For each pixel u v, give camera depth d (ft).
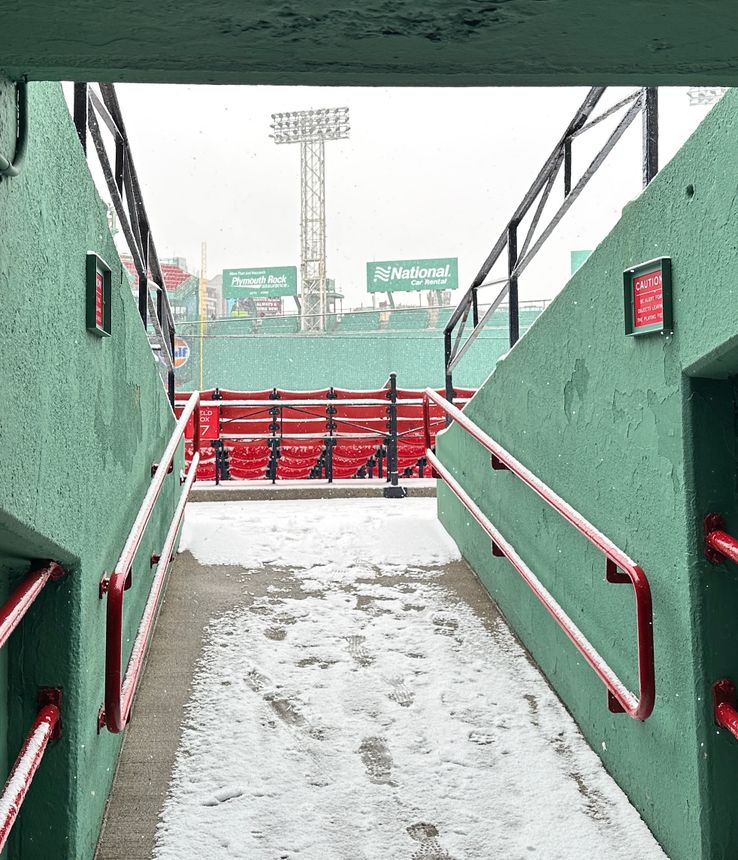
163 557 13.00
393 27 4.37
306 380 111.55
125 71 4.99
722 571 8.82
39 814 8.30
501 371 16.30
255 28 4.38
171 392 22.70
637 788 10.32
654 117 11.60
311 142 137.49
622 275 10.37
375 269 153.99
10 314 5.74
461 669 14.19
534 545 14.47
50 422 7.09
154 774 11.04
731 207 7.69
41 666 8.32
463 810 10.37
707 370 8.63
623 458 10.57
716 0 4.11
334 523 22.25
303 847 9.67
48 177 6.96
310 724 12.36
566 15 4.25
